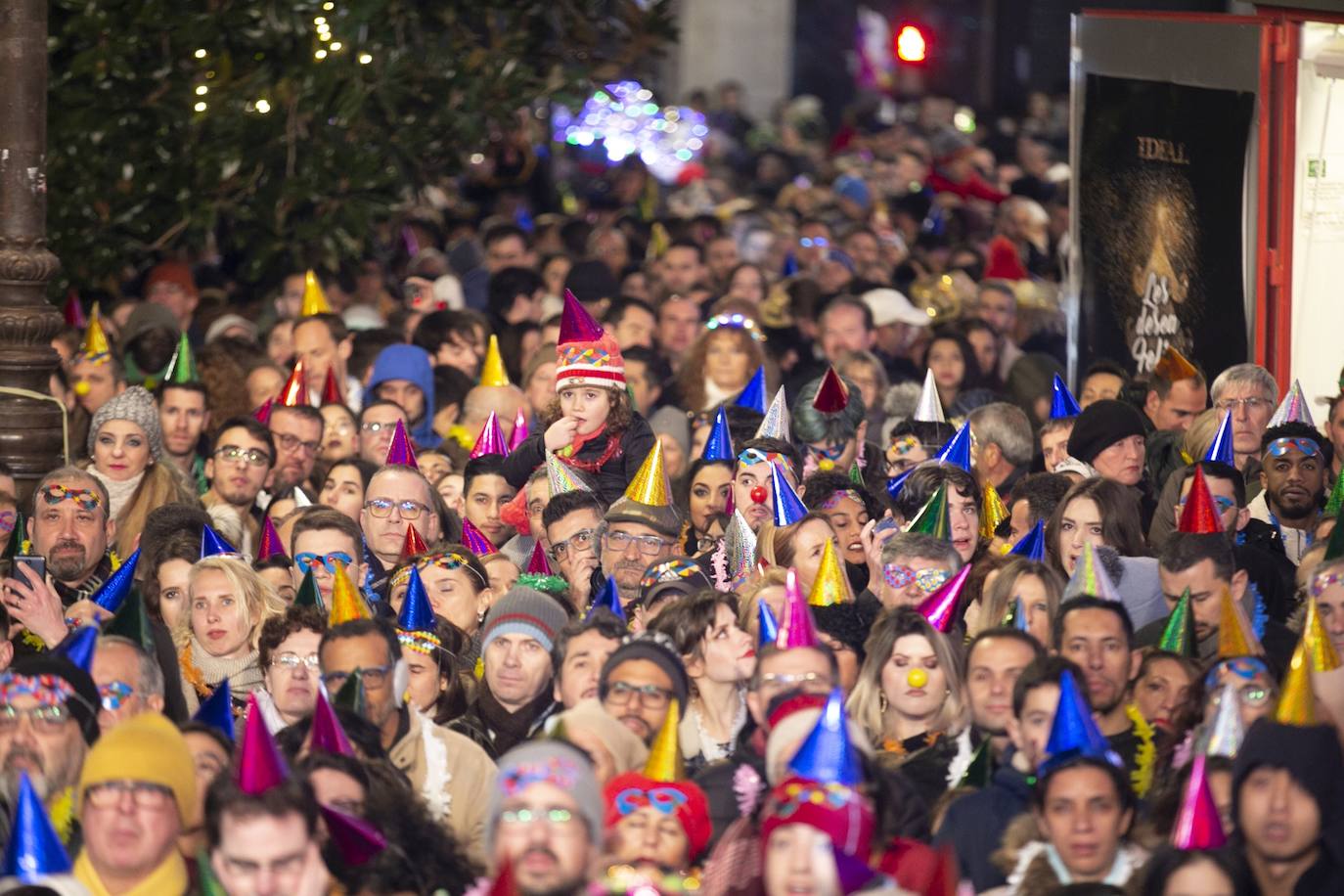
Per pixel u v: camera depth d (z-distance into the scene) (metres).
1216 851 14.48
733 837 14.49
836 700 14.07
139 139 39.62
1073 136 30.42
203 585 20.80
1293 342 30.42
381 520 25.19
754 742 17.16
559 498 23.69
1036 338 44.16
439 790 17.80
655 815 15.06
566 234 53.25
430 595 22.41
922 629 18.61
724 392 33.81
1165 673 18.16
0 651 19.92
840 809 13.77
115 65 38.06
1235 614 18.45
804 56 104.12
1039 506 24.69
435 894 15.24
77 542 23.66
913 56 81.31
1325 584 19.38
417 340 36.50
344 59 40.03
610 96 46.22
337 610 19.06
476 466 26.98
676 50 98.94
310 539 23.12
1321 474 25.30
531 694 20.08
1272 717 15.81
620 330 39.03
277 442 29.23
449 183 55.94
